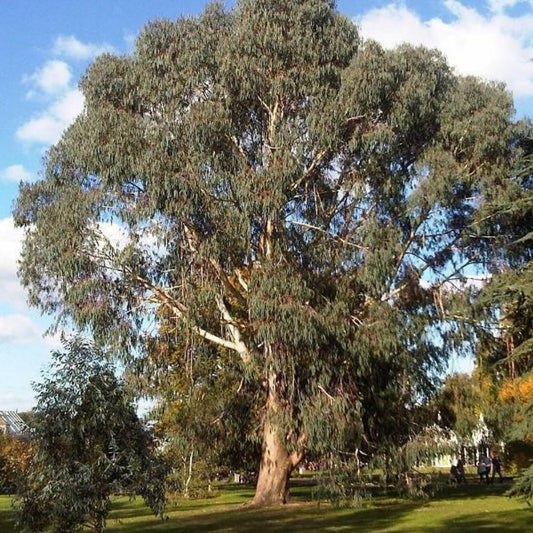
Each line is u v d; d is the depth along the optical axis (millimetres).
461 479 32781
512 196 23219
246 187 21891
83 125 23500
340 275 23750
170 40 24203
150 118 23672
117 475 12211
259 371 23734
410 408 25141
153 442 13148
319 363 22484
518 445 35469
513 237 25094
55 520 11766
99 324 24266
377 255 22594
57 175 25703
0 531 19016
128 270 24203
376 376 24516
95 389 12211
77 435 12000
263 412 25094
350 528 18250
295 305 21391
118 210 23359
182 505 27406
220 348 26812
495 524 17500
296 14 23812
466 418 25141
